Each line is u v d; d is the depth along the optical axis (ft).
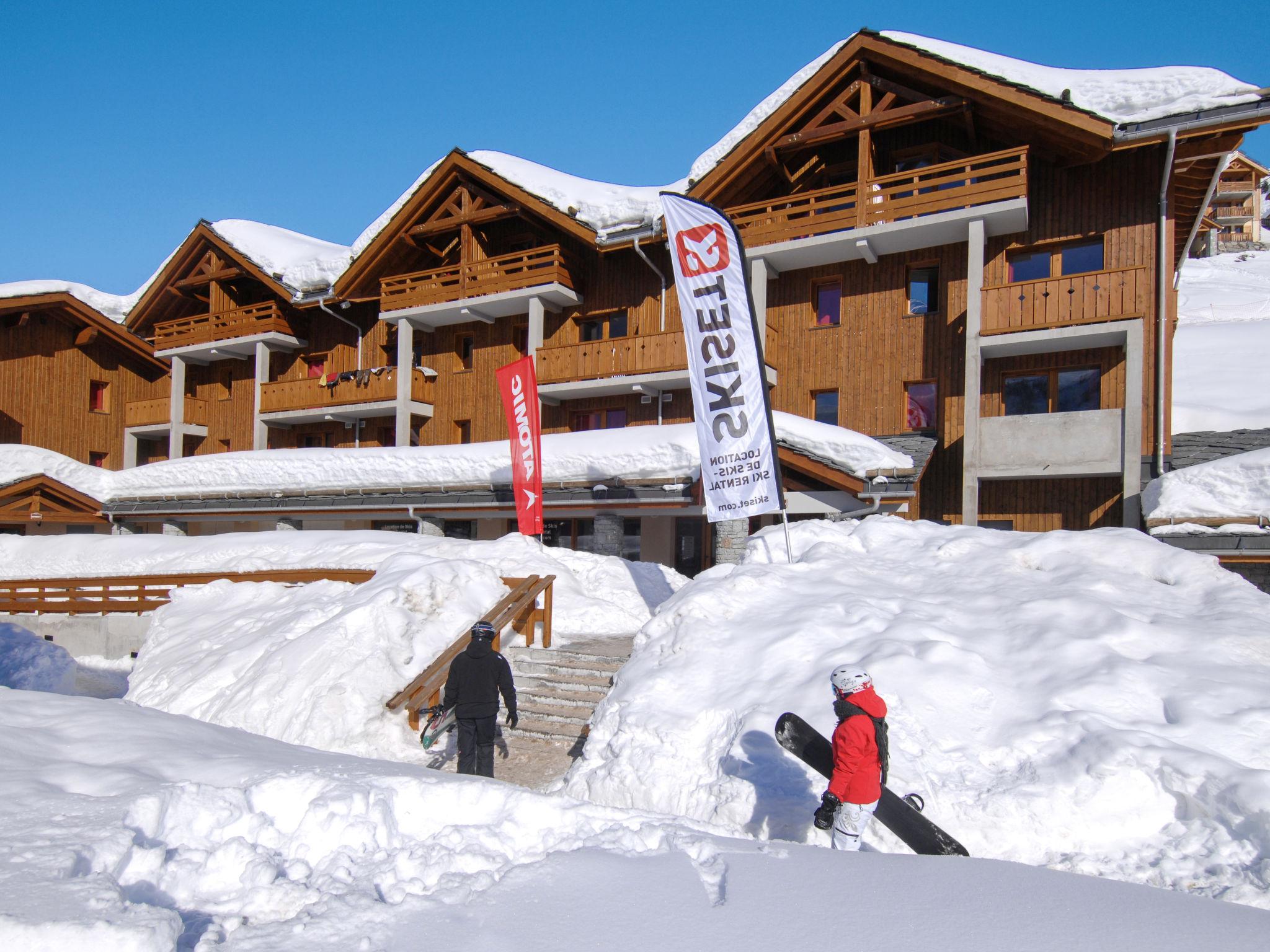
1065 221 57.47
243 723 30.09
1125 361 54.54
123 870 10.73
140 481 81.35
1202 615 23.81
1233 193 223.92
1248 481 40.22
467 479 65.05
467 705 24.32
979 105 56.85
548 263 75.61
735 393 31.32
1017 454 54.24
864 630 24.16
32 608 52.11
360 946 9.66
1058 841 16.89
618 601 45.03
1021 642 22.85
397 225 81.66
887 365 63.00
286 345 94.22
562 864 12.36
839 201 61.11
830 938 10.21
